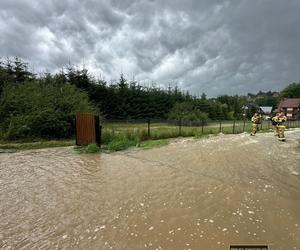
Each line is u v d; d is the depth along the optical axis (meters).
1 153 9.84
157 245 3.29
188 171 7.10
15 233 3.57
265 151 10.57
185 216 4.18
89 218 4.07
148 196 5.08
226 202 4.81
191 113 39.25
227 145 12.18
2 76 16.48
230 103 58.62
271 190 5.57
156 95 42.72
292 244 3.37
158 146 11.73
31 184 5.84
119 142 11.17
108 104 34.97
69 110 14.63
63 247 3.22
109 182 6.02
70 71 30.84
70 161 8.38
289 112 68.56
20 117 13.07
